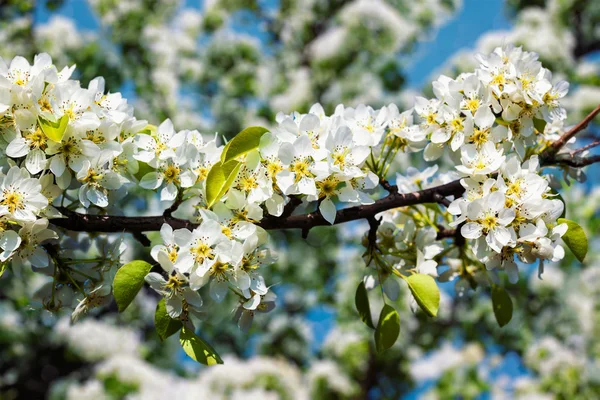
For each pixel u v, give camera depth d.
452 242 3.02
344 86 11.97
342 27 12.20
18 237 2.24
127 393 9.10
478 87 2.60
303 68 12.93
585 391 9.20
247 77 12.19
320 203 2.40
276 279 11.37
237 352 11.65
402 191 3.03
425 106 2.70
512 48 2.69
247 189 2.33
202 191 2.49
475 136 2.56
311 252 11.29
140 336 10.95
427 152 2.68
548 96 2.64
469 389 9.91
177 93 10.64
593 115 2.78
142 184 2.49
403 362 10.93
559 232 2.43
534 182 2.42
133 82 9.82
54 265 2.57
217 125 12.07
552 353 9.55
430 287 2.42
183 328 2.32
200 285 2.25
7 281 7.52
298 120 2.55
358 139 2.54
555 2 13.77
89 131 2.41
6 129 2.33
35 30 9.68
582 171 2.95
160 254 2.25
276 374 9.85
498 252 2.36
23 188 2.24
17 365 10.13
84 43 9.69
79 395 9.08
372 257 2.65
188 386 9.38
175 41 11.70
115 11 10.24
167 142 2.53
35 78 2.27
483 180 2.47
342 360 10.99
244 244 2.30
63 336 9.63
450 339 11.06
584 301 10.43
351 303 10.93
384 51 12.19
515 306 10.76
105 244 2.73
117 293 2.22
